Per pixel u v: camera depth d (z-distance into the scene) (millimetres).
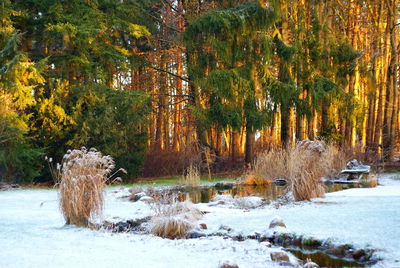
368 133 24453
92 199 6109
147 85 25641
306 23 21625
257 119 18281
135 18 22172
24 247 4477
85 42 17688
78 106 16828
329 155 13492
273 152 14500
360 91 25578
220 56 18688
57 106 16203
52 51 19750
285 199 8672
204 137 21484
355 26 23016
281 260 3959
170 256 4102
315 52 19688
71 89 17312
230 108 18297
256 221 5965
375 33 22250
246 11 18703
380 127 21375
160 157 19984
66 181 6113
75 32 16391
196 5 22453
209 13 18453
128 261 3865
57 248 4445
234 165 20672
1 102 14859
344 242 4465
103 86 17750
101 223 6098
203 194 11266
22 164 15727
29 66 15312
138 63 22859
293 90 18438
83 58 17625
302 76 19500
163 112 27062
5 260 3828
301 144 9289
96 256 4066
